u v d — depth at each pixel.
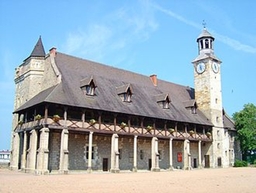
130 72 38.12
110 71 35.38
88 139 28.41
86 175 22.81
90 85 28.58
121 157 30.70
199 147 37.69
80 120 26.69
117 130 28.84
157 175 23.16
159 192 12.00
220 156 40.41
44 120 24.38
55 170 26.05
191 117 37.59
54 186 13.86
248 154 48.56
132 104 31.59
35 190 12.20
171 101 38.47
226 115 48.16
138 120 32.28
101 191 12.16
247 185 14.80
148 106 33.31
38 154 23.91
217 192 12.06
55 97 25.09
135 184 15.32
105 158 29.42
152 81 40.28
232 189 13.11
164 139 33.75
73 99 26.30
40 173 23.44
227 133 43.09
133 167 30.02
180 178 19.64
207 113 40.91
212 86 41.59
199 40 44.09
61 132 25.38
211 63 42.28
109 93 30.92
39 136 26.59
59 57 31.12
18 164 30.36
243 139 45.56
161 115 32.97
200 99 42.16
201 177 20.45
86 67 32.88
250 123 44.66
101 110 27.34
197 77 43.09
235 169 32.53
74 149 27.30
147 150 33.50
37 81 32.91
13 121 35.56
